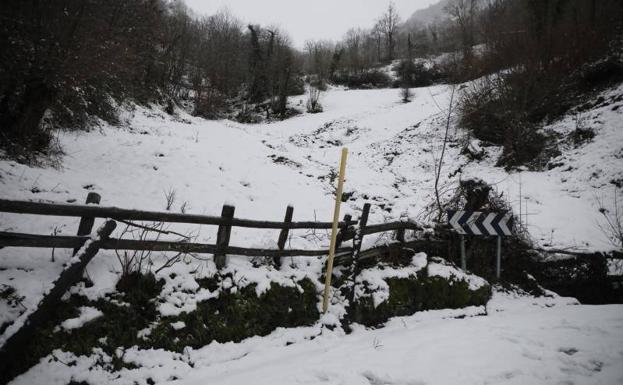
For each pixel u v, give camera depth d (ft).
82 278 12.79
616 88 50.93
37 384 10.41
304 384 11.14
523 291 24.20
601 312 18.88
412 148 65.72
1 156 23.76
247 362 13.25
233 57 142.00
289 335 15.19
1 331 10.71
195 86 107.65
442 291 20.58
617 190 36.14
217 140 47.55
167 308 13.30
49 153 28.09
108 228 12.75
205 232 20.70
